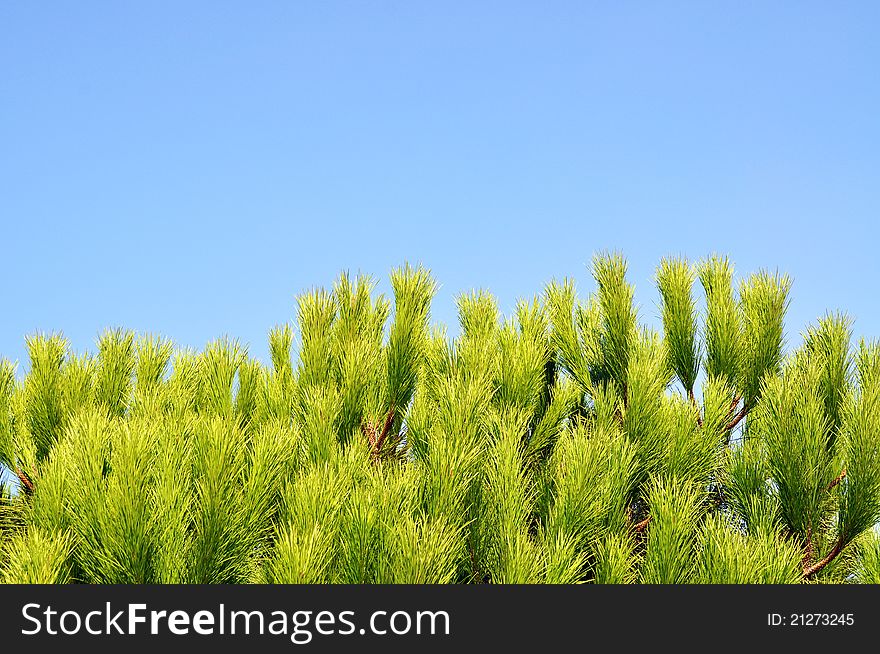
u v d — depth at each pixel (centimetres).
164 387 484
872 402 369
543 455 429
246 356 527
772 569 320
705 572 325
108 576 304
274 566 305
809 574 364
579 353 461
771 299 462
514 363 436
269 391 477
